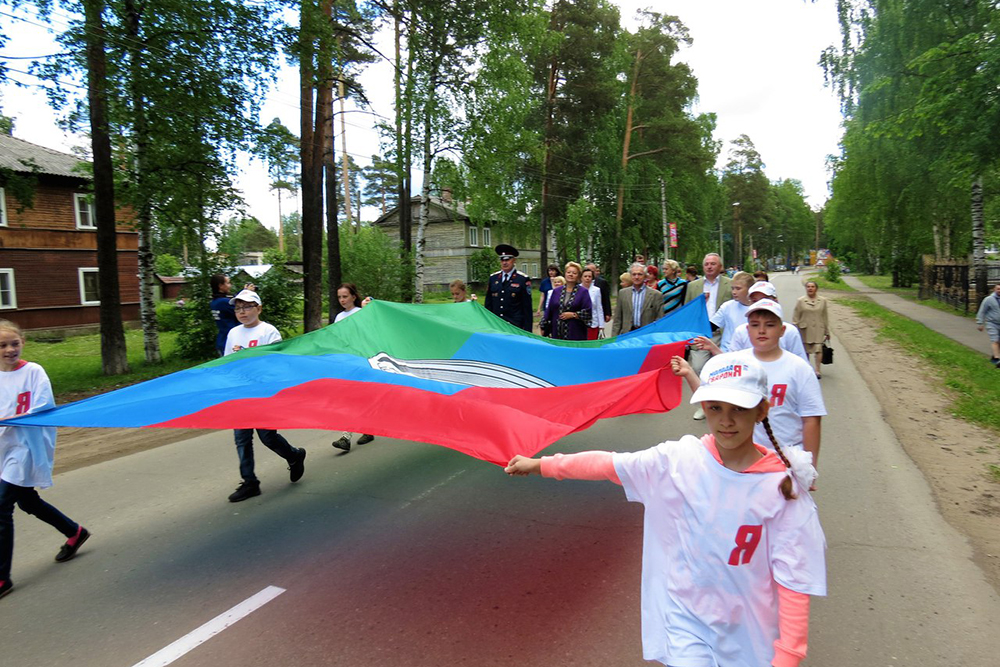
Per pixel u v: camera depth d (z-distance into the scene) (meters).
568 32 35.47
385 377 5.10
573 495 5.60
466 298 9.80
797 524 1.90
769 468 1.95
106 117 12.44
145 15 11.75
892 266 42.47
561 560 4.32
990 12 16.50
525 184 37.19
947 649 3.25
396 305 7.19
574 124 37.91
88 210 25.28
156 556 4.55
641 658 3.19
